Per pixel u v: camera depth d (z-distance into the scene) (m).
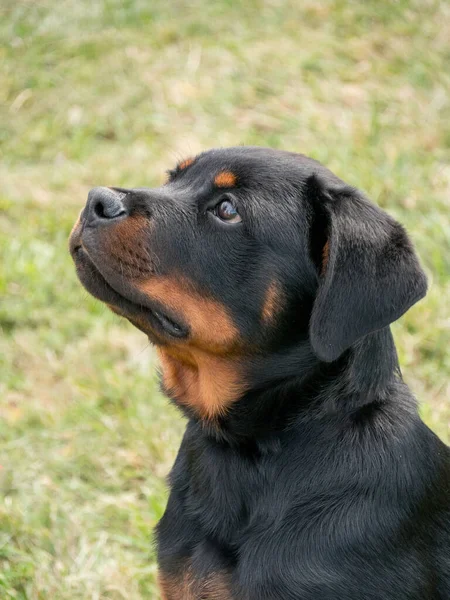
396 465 6.04
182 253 6.32
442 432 9.23
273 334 6.27
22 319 11.52
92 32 17.17
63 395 10.30
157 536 6.70
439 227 11.97
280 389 6.23
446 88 15.15
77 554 8.26
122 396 10.12
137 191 6.45
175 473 6.72
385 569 5.89
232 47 16.34
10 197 13.75
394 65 15.84
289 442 6.14
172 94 15.55
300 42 16.52
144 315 6.40
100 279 6.32
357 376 6.15
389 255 5.90
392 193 12.88
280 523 6.03
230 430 6.29
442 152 13.91
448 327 10.57
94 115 15.43
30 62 16.50
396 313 5.82
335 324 5.78
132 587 7.93
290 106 15.18
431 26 16.55
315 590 5.84
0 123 15.51
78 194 13.83
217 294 6.30
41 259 12.30
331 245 5.91
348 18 16.95
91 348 10.96
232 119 15.04
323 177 6.43
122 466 9.34
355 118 14.68
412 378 10.16
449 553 6.24
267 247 6.29
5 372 10.68
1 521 8.47
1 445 9.49
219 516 6.27
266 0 17.56
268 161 6.51
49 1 17.77
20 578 7.98
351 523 5.91
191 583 6.24
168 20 17.30
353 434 6.09
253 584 5.96
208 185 6.48
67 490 9.03
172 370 6.73
